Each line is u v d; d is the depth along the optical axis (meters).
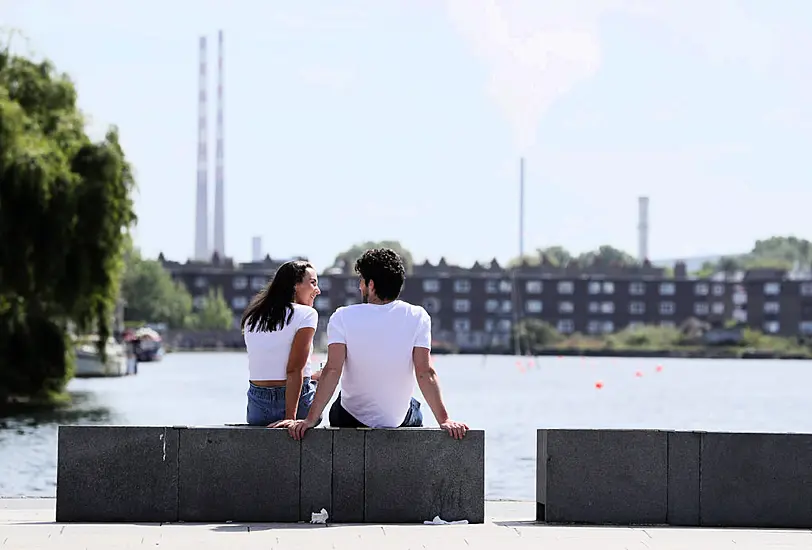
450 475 22.33
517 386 163.75
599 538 20.66
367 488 22.28
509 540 20.30
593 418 100.19
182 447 22.33
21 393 90.25
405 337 22.28
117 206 83.62
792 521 22.80
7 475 49.31
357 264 22.47
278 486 22.30
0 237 76.62
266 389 22.81
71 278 81.06
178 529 21.17
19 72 87.44
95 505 22.30
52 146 81.75
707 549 19.73
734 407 118.75
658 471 22.77
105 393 122.31
